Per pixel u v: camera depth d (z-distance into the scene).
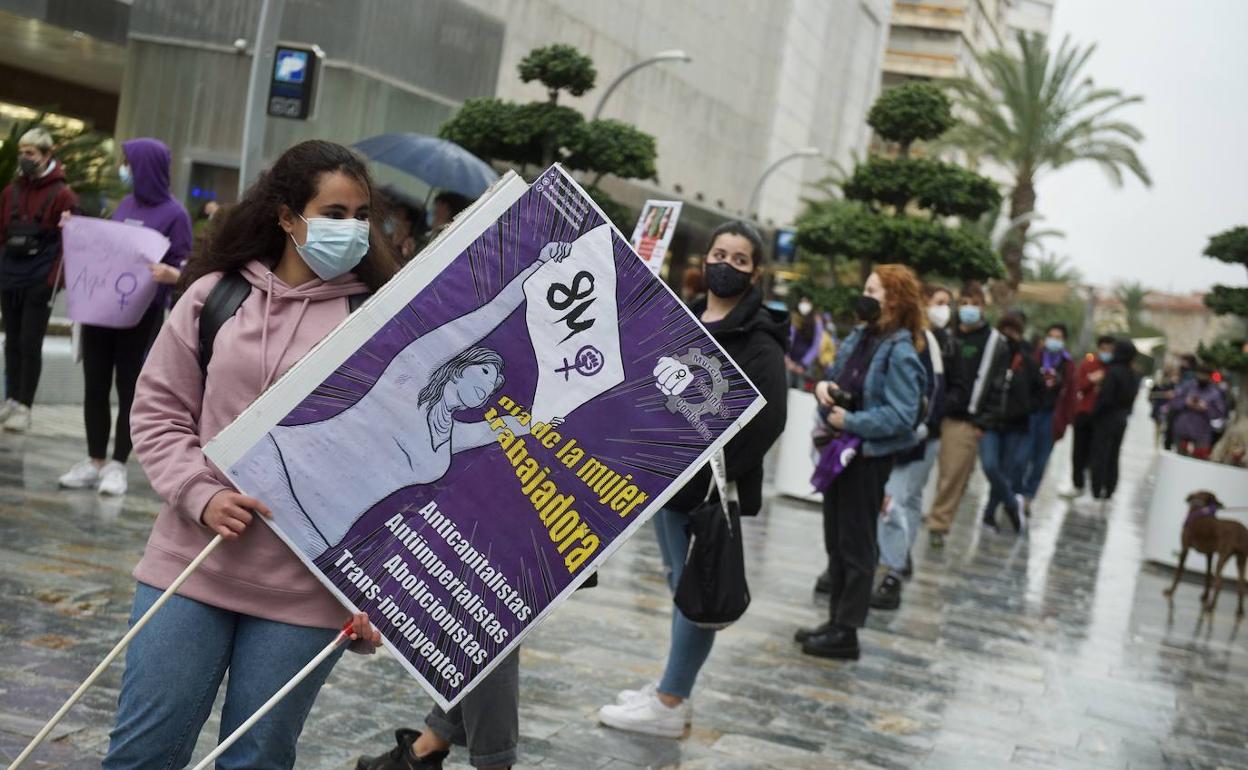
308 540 2.81
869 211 26.23
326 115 26.03
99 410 8.29
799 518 12.32
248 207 2.95
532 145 22.59
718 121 49.47
